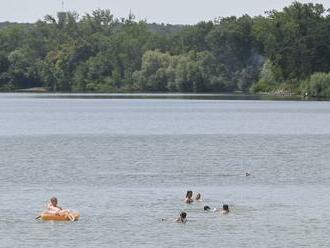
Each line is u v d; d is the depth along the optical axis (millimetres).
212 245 142000
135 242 143625
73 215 157875
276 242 143625
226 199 176500
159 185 194625
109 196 179875
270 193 183750
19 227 152625
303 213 163000
